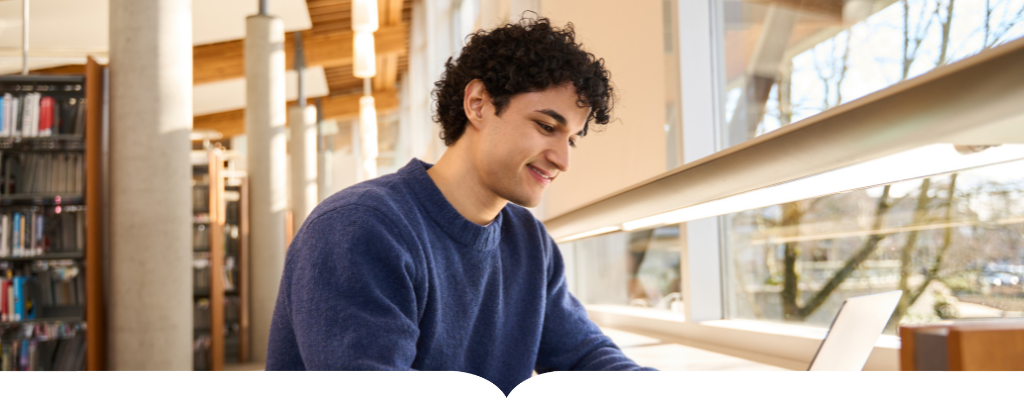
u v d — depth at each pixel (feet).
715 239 7.07
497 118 2.83
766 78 5.98
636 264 9.55
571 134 2.85
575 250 12.89
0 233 12.95
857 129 1.55
